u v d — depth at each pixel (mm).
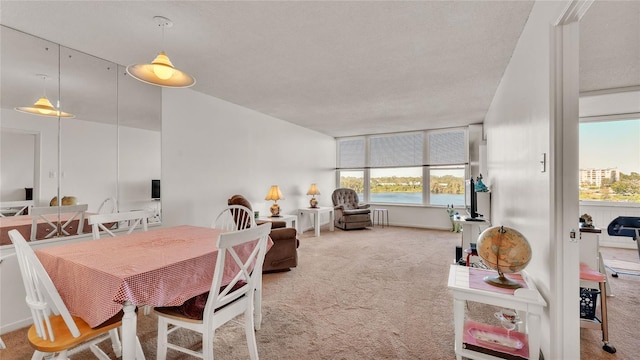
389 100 4168
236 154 4422
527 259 1628
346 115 5164
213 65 2912
